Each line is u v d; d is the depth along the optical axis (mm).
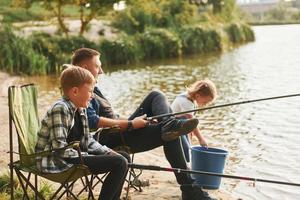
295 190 5617
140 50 22484
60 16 20859
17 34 18922
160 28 25328
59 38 19875
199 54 25500
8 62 16938
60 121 3797
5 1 28281
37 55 17453
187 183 4586
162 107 4746
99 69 4602
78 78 3865
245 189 5617
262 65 19594
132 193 5062
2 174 5266
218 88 13938
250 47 28516
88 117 4391
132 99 12234
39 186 5047
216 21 32531
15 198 4574
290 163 6617
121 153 4285
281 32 44188
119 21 25266
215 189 5219
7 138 7402
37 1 21344
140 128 4566
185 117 5289
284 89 13586
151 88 14133
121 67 20031
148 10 24906
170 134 4371
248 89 13664
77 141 3725
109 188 3828
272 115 9758
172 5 28000
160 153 7035
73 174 3748
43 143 3848
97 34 23156
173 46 24016
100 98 4824
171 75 17172
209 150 5375
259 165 6539
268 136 8125
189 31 26203
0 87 14133
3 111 9648
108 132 4484
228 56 23906
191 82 15164
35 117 4133
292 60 21016
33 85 4180
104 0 21328
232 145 7586
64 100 3908
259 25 66062
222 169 5188
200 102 5410
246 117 9609
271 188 5672
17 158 6250
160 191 5141
